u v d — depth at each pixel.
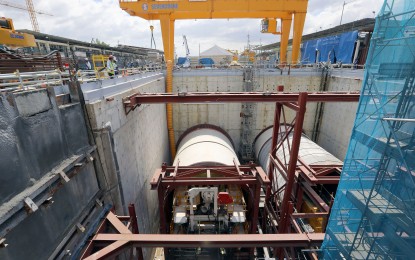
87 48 36.12
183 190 15.11
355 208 6.80
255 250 14.91
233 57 49.44
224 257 14.36
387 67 5.41
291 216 12.19
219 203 12.77
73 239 8.09
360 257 6.40
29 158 6.56
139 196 15.02
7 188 5.75
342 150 24.41
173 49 29.59
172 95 13.37
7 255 5.53
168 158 27.91
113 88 12.28
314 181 13.57
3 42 17.67
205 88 28.16
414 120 4.47
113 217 9.95
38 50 29.61
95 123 9.96
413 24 4.85
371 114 5.79
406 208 5.03
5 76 6.53
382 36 5.43
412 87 4.93
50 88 7.66
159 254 16.89
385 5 5.29
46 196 6.82
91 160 9.62
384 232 5.54
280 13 29.23
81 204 9.00
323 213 12.04
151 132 19.30
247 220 15.91
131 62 37.56
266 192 17.03
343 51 28.00
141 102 13.46
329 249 7.40
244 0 24.61
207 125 26.97
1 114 5.66
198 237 8.18
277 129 16.47
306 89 28.09
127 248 8.24
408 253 5.01
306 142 21.34
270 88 27.98
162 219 14.07
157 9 24.75
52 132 7.64
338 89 25.06
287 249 12.92
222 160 16.23
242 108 28.11
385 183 5.60
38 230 6.59
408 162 4.94
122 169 12.21
